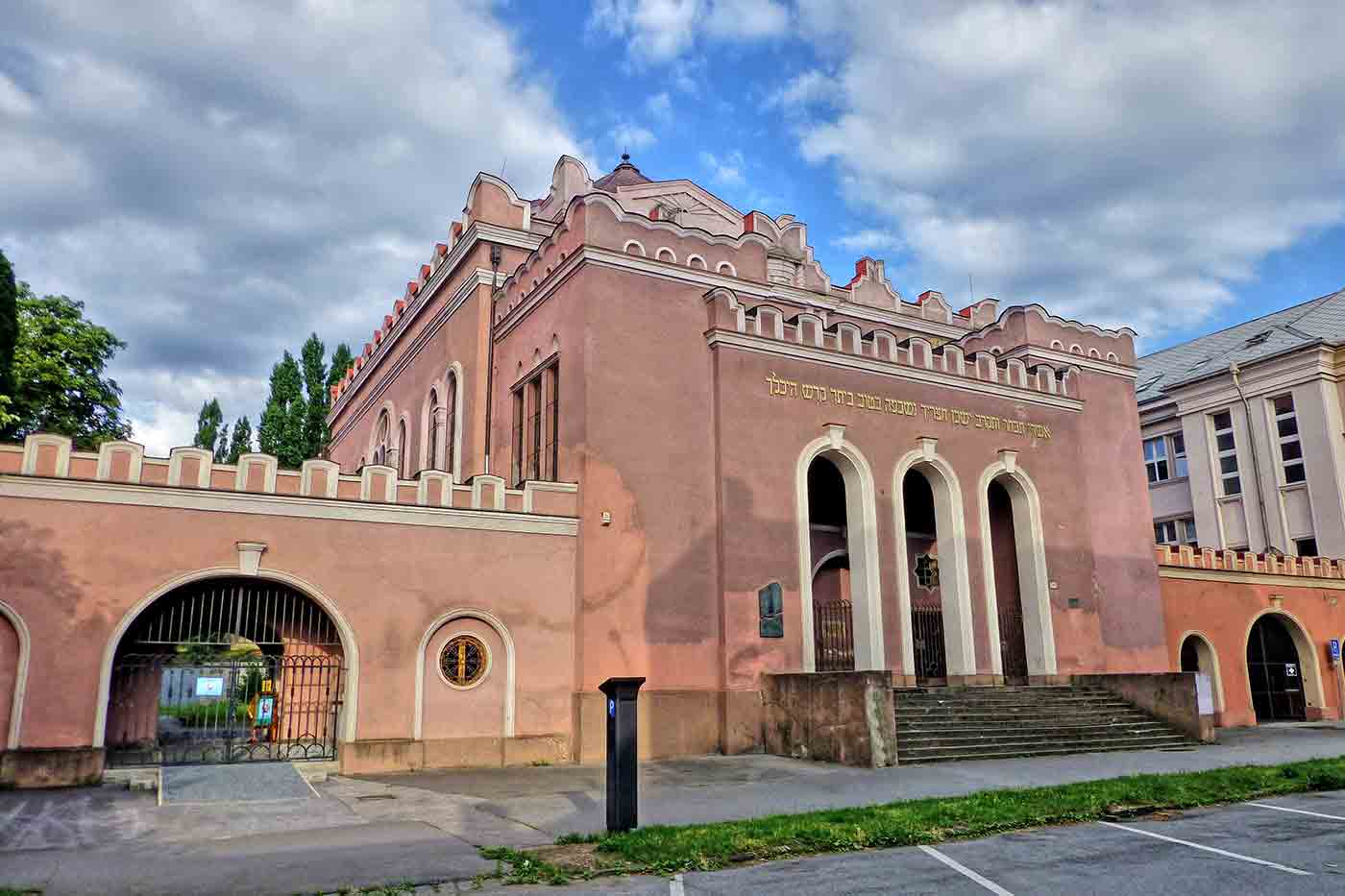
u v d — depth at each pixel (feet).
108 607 51.13
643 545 64.85
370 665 56.59
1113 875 28.50
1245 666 96.84
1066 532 83.41
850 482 74.64
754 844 32.04
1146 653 88.12
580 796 45.65
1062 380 87.56
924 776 51.34
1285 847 32.24
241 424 169.37
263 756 58.34
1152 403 131.54
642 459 66.13
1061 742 63.98
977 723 64.64
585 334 66.18
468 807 42.60
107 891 27.61
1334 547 108.58
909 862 30.50
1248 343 127.44
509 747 59.00
